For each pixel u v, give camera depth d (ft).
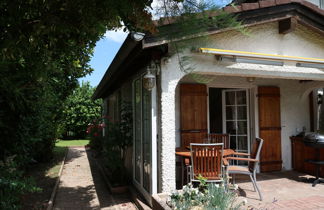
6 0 5.34
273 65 13.71
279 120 20.95
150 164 12.99
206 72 12.73
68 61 18.11
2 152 11.37
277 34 14.17
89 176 22.77
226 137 19.56
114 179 18.47
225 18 7.23
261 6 12.60
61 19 5.42
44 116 17.15
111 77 20.57
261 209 11.24
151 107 12.67
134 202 15.23
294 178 18.29
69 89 27.02
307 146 18.19
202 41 7.53
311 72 14.70
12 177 9.27
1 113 10.65
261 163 20.21
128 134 19.21
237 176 18.84
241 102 21.57
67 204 15.12
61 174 23.48
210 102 23.40
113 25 6.39
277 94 20.97
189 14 6.35
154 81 12.11
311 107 22.39
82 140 59.26
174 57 12.28
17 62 8.38
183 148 16.66
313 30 14.56
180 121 18.04
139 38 9.98
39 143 22.74
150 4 5.65
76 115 59.21
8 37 5.42
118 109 26.71
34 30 5.27
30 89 11.43
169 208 9.70
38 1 5.40
